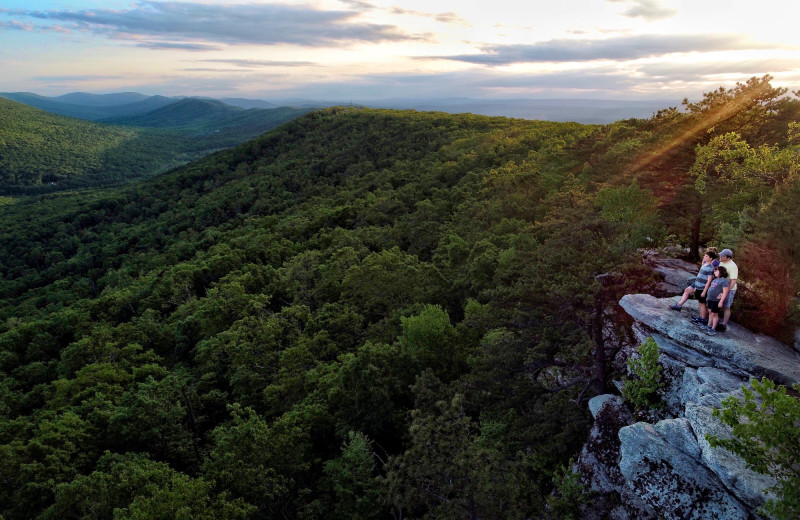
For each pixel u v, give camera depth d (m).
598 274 18.17
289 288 55.78
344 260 56.44
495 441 19.20
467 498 14.98
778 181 18.09
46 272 126.75
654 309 15.46
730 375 12.65
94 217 167.88
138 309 66.88
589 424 17.75
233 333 41.78
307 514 21.62
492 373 21.61
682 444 11.53
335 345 36.69
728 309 13.46
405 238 70.94
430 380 23.92
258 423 23.23
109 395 35.53
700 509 10.89
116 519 17.72
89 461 27.69
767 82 24.09
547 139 113.12
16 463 26.39
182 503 18.08
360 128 191.38
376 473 24.31
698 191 21.83
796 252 13.20
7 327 75.88
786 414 8.41
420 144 157.75
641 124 53.47
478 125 165.12
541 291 19.20
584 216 23.73
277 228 96.81
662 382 14.56
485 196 75.50
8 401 43.81
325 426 26.56
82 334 61.12
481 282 39.25
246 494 20.72
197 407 33.72
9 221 175.00
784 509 8.34
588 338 18.48
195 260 87.56
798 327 13.16
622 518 13.92
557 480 16.36
